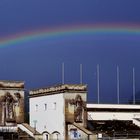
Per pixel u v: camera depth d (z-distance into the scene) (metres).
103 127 136.75
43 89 138.62
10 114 132.25
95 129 134.00
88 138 124.31
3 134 128.25
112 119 148.25
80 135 127.00
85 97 133.88
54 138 133.25
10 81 133.00
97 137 124.44
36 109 140.75
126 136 129.50
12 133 128.62
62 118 130.88
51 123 134.75
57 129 132.50
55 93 134.12
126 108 150.75
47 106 136.50
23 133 129.38
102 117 147.38
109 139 125.50
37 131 134.38
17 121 133.00
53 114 134.38
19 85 134.12
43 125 137.62
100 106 147.88
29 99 144.25
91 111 146.25
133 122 147.00
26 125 131.50
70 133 129.50
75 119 131.62
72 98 132.00
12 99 132.88
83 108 133.12
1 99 131.62
